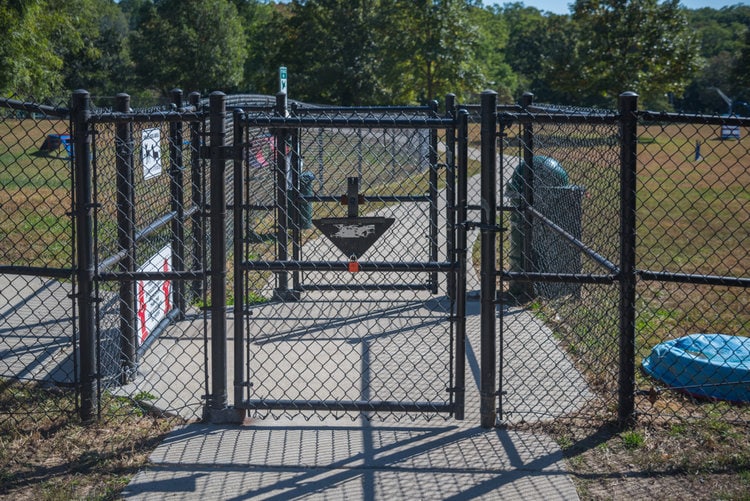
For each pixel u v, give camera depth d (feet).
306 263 16.12
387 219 16.28
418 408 16.57
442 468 14.70
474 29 121.29
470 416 17.19
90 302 16.35
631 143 15.80
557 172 26.43
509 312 25.54
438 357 21.09
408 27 121.29
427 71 120.16
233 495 13.71
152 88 230.07
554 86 159.84
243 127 15.97
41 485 14.03
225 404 16.53
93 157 16.02
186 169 26.27
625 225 16.02
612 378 18.89
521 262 27.45
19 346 21.50
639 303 27.94
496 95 15.80
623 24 151.12
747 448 15.57
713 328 24.93
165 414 16.99
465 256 16.11
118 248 18.97
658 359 19.44
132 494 13.73
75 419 16.66
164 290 22.77
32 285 27.63
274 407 16.48
